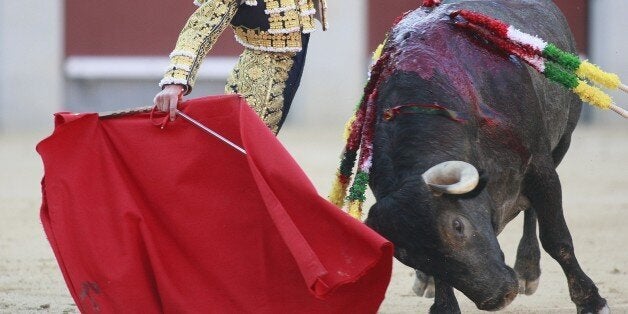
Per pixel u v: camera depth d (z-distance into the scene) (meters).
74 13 50.19
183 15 50.09
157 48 50.22
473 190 10.84
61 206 11.30
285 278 11.03
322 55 49.19
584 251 20.27
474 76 12.70
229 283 11.10
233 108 11.26
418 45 12.70
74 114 11.46
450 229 10.70
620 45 48.56
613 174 32.25
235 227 11.18
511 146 12.66
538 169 13.20
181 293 11.05
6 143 42.41
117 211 11.17
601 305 13.95
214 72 48.97
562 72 13.05
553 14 16.00
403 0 49.56
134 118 11.52
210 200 11.23
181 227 11.22
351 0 48.94
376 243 10.34
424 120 11.86
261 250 11.10
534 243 16.30
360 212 12.07
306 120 49.31
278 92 12.54
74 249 11.22
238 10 12.33
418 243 10.73
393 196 10.90
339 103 49.22
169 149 11.35
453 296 13.12
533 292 16.39
